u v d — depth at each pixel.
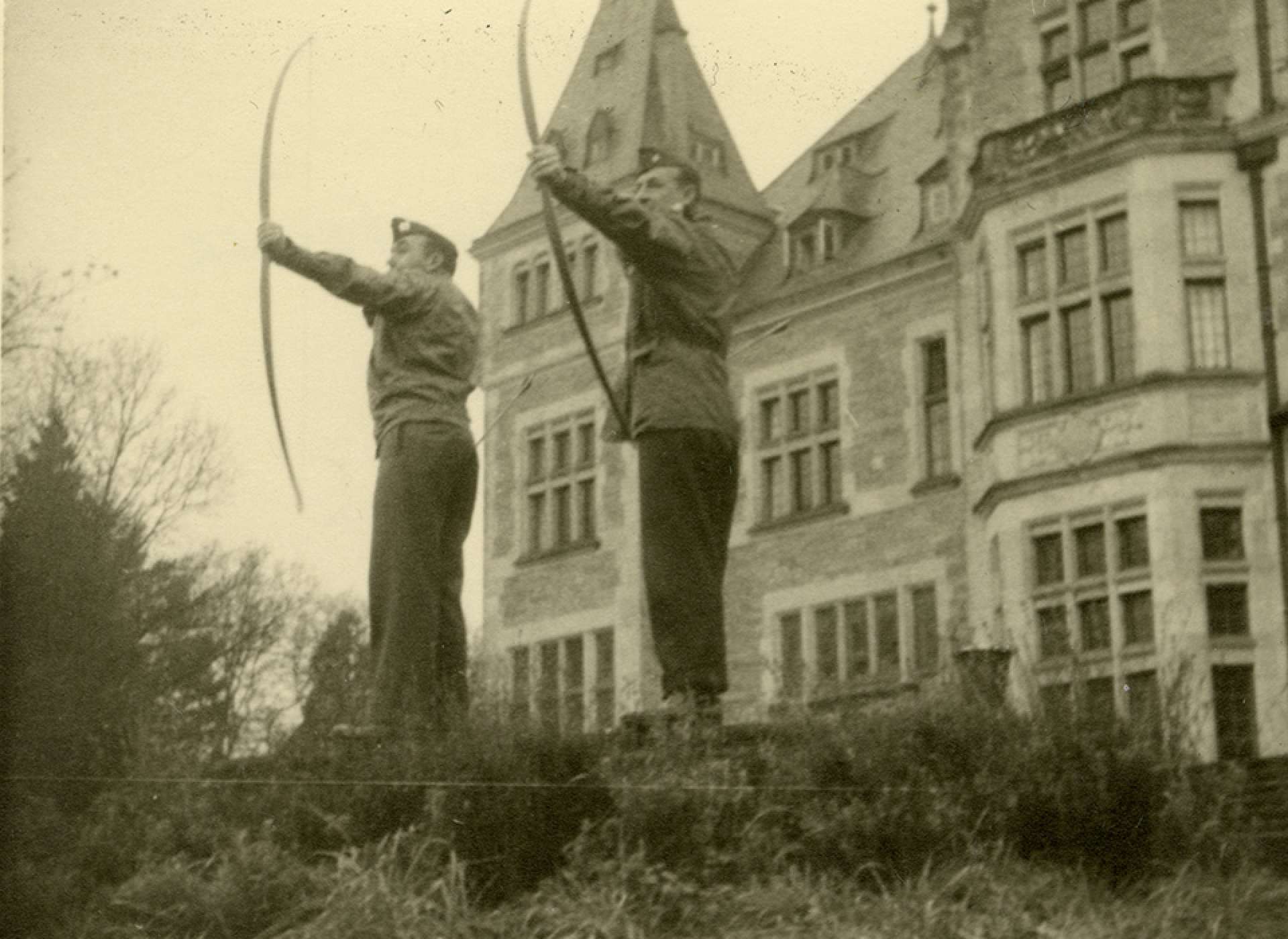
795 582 24.55
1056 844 7.71
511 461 20.61
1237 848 7.93
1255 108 20.94
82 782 7.71
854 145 25.69
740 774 7.75
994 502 21.69
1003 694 8.49
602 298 20.14
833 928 6.94
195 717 8.33
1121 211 21.23
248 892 7.10
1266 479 20.22
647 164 8.87
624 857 7.29
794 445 24.78
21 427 8.72
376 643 8.55
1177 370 20.52
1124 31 22.33
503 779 7.48
